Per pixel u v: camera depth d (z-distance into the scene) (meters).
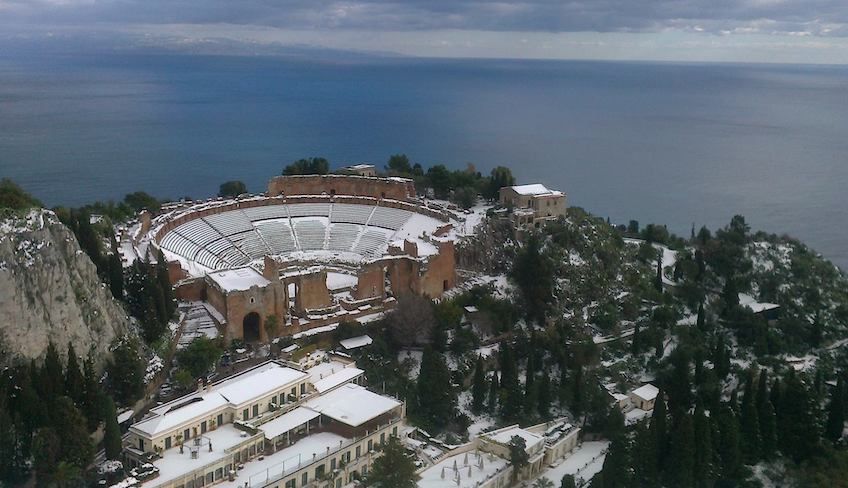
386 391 149.38
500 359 170.88
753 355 195.62
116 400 130.88
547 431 147.62
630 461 131.88
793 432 146.12
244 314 163.75
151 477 105.56
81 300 135.12
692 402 164.88
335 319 174.75
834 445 150.50
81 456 109.62
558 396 160.25
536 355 176.50
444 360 167.00
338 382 139.00
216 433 119.31
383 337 172.25
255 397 124.75
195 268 193.88
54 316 128.38
